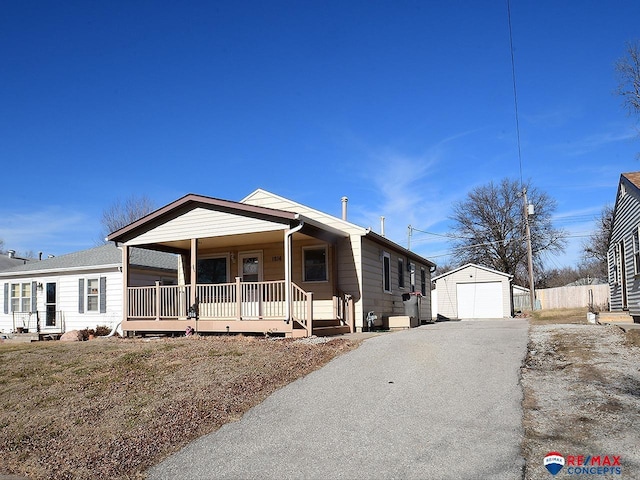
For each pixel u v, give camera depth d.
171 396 8.34
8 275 23.77
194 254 15.61
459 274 32.28
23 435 7.13
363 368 9.48
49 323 22.55
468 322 23.39
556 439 5.79
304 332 13.79
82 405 8.16
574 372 8.69
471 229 50.72
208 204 15.37
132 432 6.99
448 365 9.46
